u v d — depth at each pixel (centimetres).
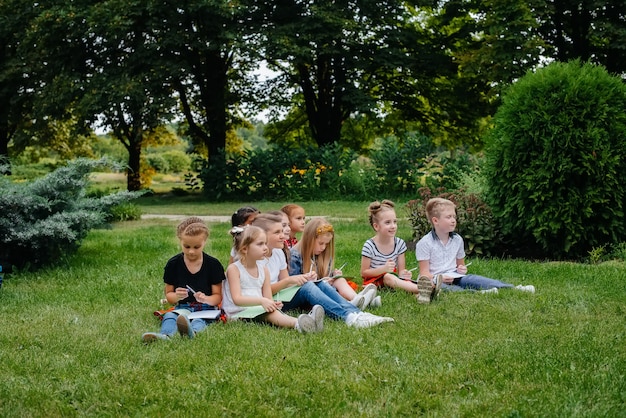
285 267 589
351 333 481
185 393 366
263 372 396
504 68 2080
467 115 2648
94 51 2311
